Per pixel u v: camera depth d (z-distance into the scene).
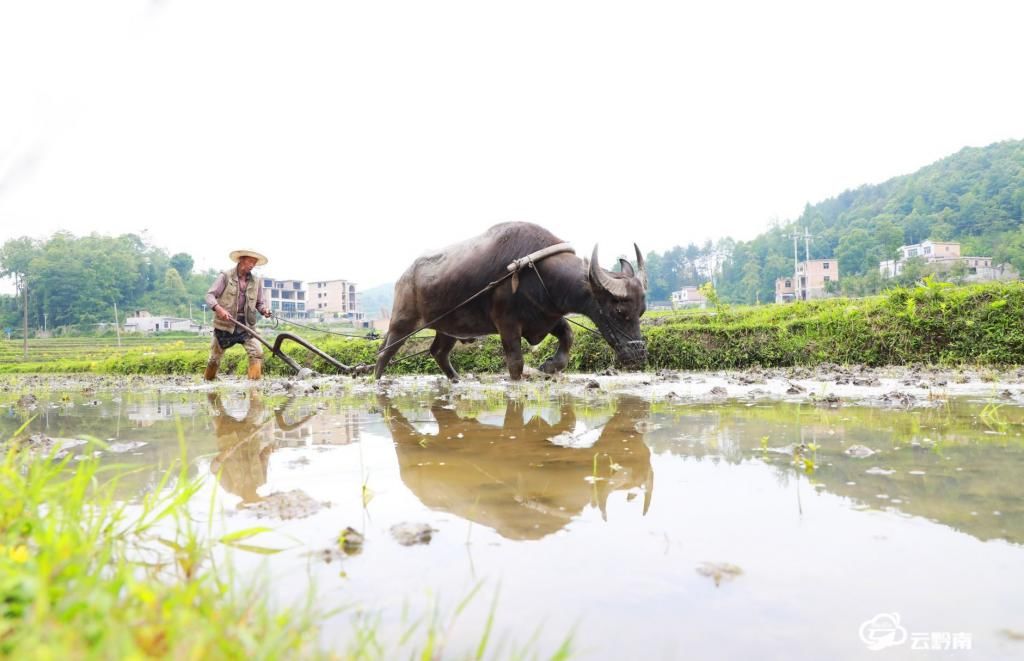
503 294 7.03
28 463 2.47
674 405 5.16
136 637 1.20
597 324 6.78
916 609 1.51
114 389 9.35
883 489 2.46
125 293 124.25
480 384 7.81
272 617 1.41
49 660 1.05
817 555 1.84
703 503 2.36
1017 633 1.39
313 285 128.00
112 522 2.04
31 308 109.31
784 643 1.37
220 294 9.10
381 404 5.95
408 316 7.83
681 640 1.39
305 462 3.26
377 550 1.96
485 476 2.87
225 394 7.73
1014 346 7.91
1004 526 2.03
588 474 2.86
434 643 1.38
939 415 4.23
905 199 167.25
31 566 1.50
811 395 5.51
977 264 118.25
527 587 1.67
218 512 2.39
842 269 145.12
